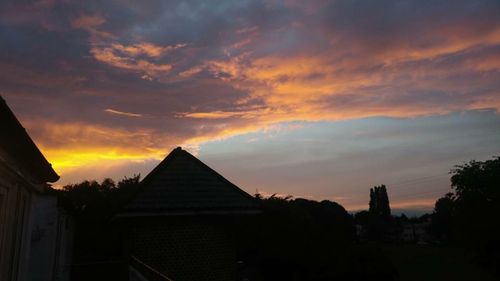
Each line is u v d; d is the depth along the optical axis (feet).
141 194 38.11
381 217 388.16
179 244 37.91
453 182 122.31
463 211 121.80
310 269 96.78
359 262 105.09
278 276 93.71
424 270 154.30
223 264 39.17
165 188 39.17
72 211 45.91
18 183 17.01
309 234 98.84
